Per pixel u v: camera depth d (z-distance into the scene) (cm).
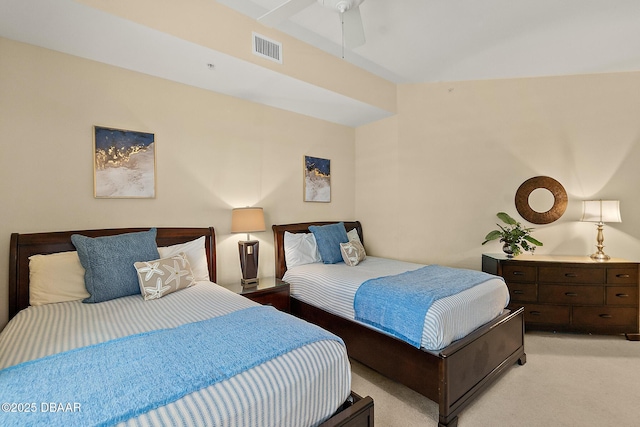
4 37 195
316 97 315
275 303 280
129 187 242
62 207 213
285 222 351
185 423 85
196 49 215
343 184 422
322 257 332
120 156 238
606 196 339
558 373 234
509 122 361
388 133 396
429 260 381
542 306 310
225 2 220
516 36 272
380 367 212
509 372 236
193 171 278
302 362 118
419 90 379
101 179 229
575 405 195
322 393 122
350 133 434
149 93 253
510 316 232
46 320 155
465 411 190
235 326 143
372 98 346
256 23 242
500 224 362
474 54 304
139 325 148
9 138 196
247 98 313
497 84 363
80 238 197
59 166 212
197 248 256
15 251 191
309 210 378
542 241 352
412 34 268
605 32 265
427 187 380
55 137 211
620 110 337
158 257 221
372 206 419
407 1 223
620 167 337
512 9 234
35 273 189
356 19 197
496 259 322
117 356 114
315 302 272
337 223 387
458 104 372
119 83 238
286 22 245
